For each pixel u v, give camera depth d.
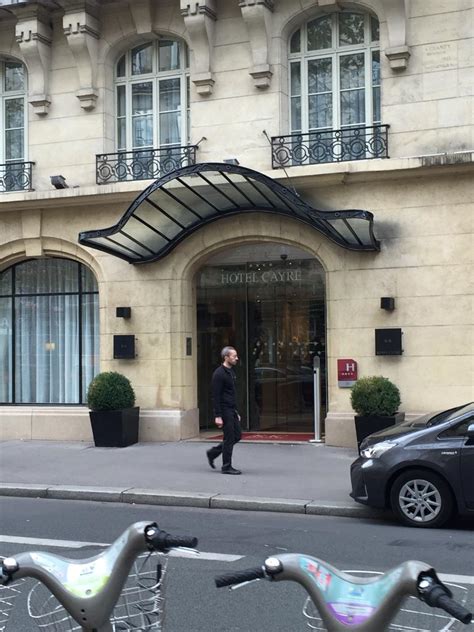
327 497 9.55
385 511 8.92
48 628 2.89
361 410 12.38
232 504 9.48
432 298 12.89
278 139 13.85
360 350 13.29
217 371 11.17
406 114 13.16
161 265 14.60
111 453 13.23
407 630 2.68
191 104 14.46
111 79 15.29
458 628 2.87
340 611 2.37
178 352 14.51
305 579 2.43
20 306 16.12
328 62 14.16
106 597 2.59
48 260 15.91
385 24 13.36
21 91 15.99
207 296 15.58
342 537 7.87
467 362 12.67
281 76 14.01
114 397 13.84
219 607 5.51
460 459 8.15
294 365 15.17
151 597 3.10
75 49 14.90
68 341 15.81
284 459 12.22
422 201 13.00
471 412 8.50
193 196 13.05
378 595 2.34
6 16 15.51
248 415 15.54
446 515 8.23
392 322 13.12
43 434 15.23
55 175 15.12
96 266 15.01
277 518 8.95
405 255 13.07
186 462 12.15
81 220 15.05
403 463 8.35
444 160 12.58
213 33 14.30
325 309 14.84
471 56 12.80
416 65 13.11
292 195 11.81
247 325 15.44
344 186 13.40
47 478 11.17
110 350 14.79
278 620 5.20
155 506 9.77
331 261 13.55
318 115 14.17
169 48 15.20
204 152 14.34
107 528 8.38
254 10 13.73
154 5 14.84
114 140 15.29
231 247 14.55
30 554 2.69
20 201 15.01
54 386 15.89
